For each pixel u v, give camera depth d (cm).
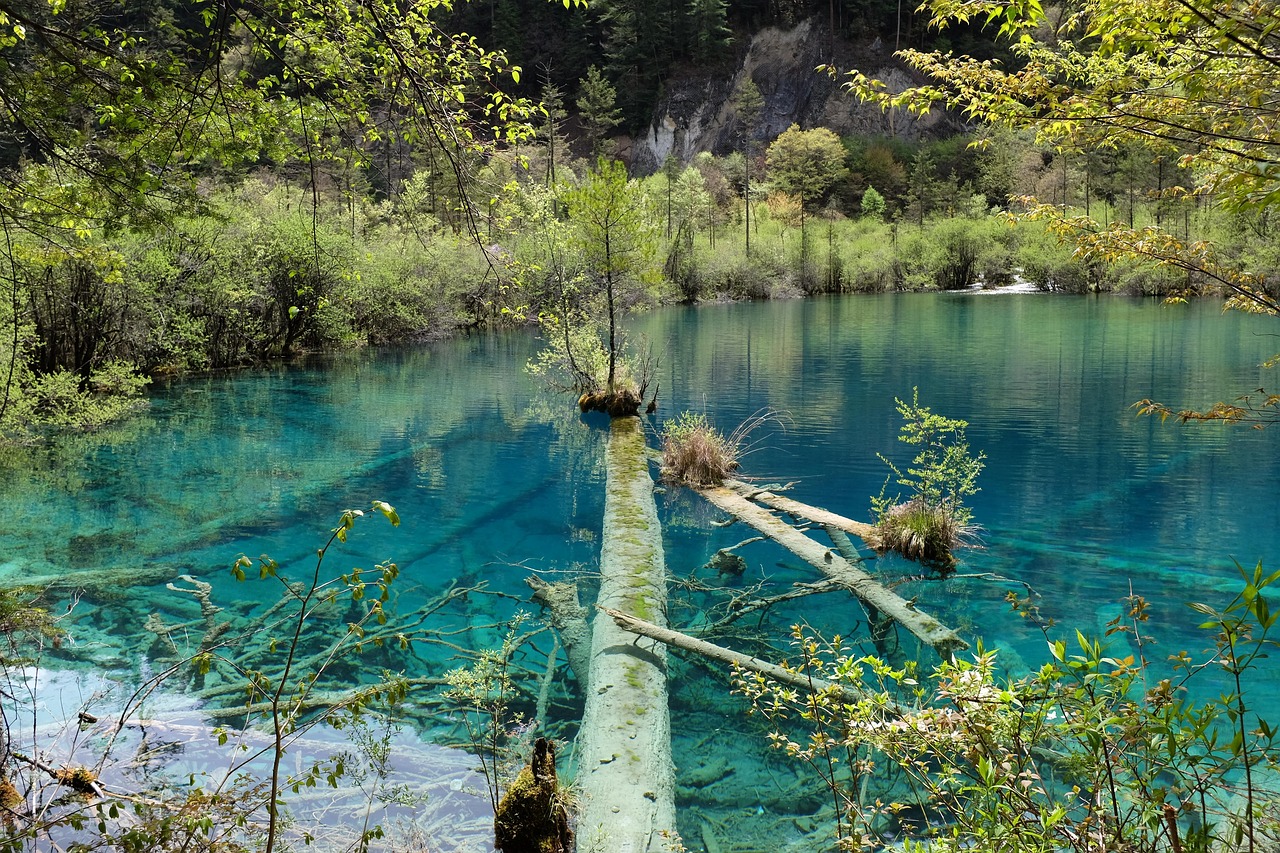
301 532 737
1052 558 639
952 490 700
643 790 346
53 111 344
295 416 1288
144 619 547
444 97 348
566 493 868
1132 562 626
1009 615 538
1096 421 1121
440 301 2491
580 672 474
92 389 1412
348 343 2195
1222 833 246
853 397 1355
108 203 402
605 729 392
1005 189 5488
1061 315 2634
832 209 6094
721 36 7331
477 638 521
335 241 1825
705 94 7144
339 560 665
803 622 539
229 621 545
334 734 409
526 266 426
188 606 571
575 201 1263
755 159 6812
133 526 749
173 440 1116
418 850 312
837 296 4369
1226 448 964
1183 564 620
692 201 4778
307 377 1702
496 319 2662
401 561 666
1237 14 256
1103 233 355
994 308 3047
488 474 946
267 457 1022
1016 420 1141
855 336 2236
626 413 1265
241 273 1791
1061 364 1616
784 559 662
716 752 393
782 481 890
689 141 7044
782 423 1174
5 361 1057
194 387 1570
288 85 365
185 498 841
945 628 504
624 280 1616
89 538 713
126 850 234
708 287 4109
